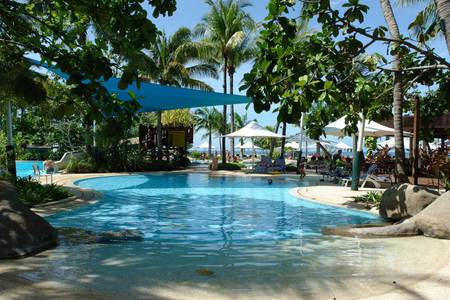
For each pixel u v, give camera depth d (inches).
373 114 465.7
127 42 203.0
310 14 288.2
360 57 743.1
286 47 255.9
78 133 1224.2
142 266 215.6
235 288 178.5
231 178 831.1
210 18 1242.6
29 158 1318.9
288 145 1742.1
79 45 207.3
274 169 1013.2
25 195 419.2
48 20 259.0
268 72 243.8
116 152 928.9
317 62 270.5
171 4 205.6
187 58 1080.2
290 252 255.9
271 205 474.9
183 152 1163.9
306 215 408.5
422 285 183.8
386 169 683.4
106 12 204.7
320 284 185.9
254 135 1001.5
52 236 262.4
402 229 302.8
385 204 383.2
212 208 451.5
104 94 184.5
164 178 817.5
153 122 1531.7
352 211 431.8
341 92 336.5
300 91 218.2
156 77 1015.0
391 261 230.4
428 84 385.1
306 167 1134.4
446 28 203.9
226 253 253.6
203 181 766.5
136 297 163.8
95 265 214.8
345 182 681.6
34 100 175.3
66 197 469.7
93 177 781.3
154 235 311.3
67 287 174.7
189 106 845.8
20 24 219.1
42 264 213.8
